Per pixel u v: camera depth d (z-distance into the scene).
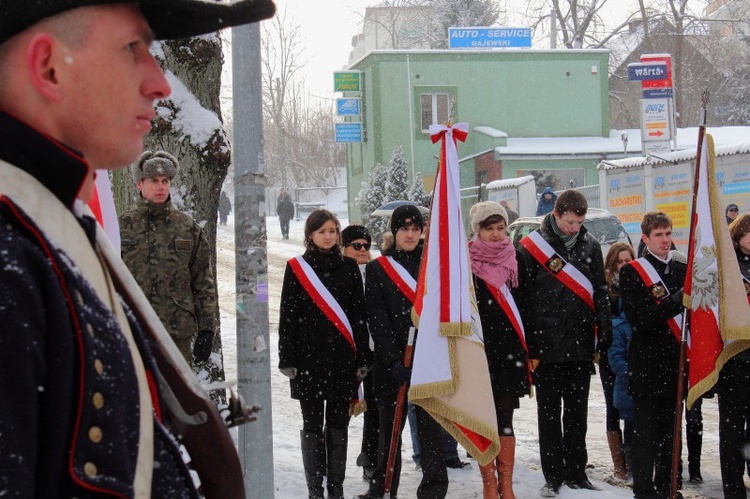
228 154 5.96
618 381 6.45
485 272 5.82
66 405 1.09
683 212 16.23
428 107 32.78
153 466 1.25
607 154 31.66
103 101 1.21
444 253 5.45
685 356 5.62
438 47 43.81
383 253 6.05
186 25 1.35
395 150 29.88
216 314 5.64
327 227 6.04
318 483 5.87
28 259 1.09
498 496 5.79
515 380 5.80
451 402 5.34
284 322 5.98
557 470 6.15
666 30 42.50
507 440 5.80
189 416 1.45
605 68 33.12
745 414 5.78
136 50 1.27
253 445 4.45
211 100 6.08
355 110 33.44
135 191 5.90
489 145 32.12
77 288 1.14
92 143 1.22
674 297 5.67
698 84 43.81
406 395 5.87
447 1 43.50
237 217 4.49
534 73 32.97
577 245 6.32
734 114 43.28
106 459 1.12
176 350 1.47
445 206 5.51
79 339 1.11
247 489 4.43
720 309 5.61
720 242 5.67
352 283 6.11
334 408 5.99
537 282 6.24
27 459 1.02
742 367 5.68
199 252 5.35
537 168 31.66
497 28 33.44
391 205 24.05
